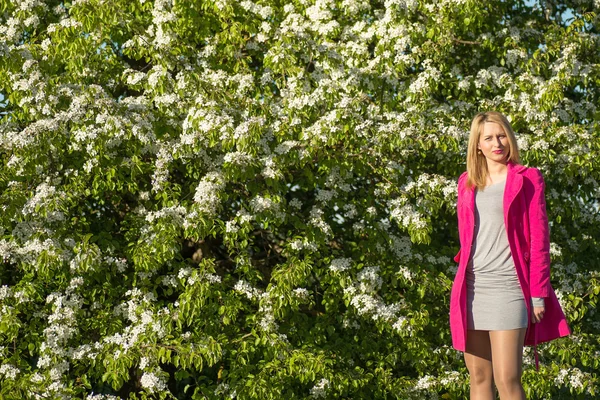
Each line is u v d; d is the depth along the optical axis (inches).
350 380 261.7
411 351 274.4
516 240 138.1
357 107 261.7
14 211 244.5
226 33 290.5
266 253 324.5
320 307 311.3
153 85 262.5
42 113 258.8
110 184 258.8
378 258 278.8
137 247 254.1
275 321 271.7
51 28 269.3
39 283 257.0
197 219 248.7
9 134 249.1
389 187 270.1
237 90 276.4
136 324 253.3
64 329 247.9
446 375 271.9
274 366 251.3
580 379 276.2
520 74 314.5
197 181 274.8
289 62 275.9
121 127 245.0
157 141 267.6
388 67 292.2
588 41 307.3
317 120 269.4
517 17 344.2
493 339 138.0
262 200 252.5
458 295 141.5
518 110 294.5
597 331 311.7
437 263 293.9
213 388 263.4
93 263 243.4
